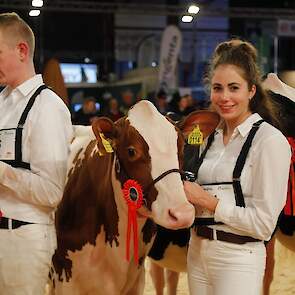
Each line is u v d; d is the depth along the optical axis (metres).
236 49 2.68
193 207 2.43
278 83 4.00
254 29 15.57
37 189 2.49
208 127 2.77
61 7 11.23
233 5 16.69
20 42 2.54
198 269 2.72
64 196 3.19
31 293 2.55
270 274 4.38
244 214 2.52
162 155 2.48
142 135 2.52
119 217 2.89
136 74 11.95
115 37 15.56
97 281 3.07
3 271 2.54
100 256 3.05
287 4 16.06
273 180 2.51
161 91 10.30
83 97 11.23
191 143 2.73
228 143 2.70
